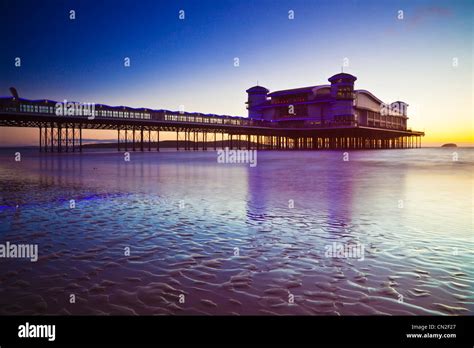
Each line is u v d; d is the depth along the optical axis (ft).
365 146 479.00
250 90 418.72
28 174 83.97
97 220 32.76
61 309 15.48
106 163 132.36
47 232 28.40
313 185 59.21
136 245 24.59
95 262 21.17
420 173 84.07
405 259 21.16
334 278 18.35
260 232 27.81
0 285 17.93
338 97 357.20
